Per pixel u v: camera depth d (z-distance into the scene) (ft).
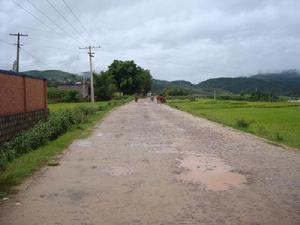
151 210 21.31
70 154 41.04
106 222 19.44
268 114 114.32
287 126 74.43
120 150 43.86
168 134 60.95
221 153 41.47
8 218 20.17
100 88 265.54
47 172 31.60
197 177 29.60
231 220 19.58
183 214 20.57
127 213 20.83
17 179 28.55
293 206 21.95
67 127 64.90
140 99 349.41
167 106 188.85
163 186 26.71
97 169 32.89
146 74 444.96
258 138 55.21
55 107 154.10
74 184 27.50
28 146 42.22
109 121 90.07
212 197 23.88
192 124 81.30
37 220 19.84
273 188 26.05
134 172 31.55
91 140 53.16
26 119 58.59
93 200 23.39
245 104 197.47
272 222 19.31
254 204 22.34
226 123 81.92
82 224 19.20
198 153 41.50
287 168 32.99
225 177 29.55
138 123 84.02
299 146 46.55
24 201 23.24
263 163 35.37
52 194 24.80
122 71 386.93
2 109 47.73
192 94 435.53
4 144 42.80
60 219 19.97
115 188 26.30
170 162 36.04
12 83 52.65
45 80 73.87
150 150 43.78
